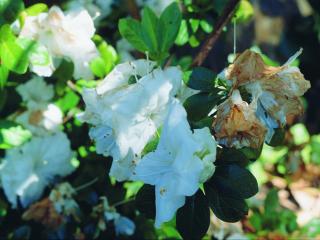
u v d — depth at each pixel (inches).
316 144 31.1
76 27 13.3
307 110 42.8
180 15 14.2
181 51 24.2
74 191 18.4
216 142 10.7
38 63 12.7
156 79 10.8
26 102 18.1
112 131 11.6
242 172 11.0
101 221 18.6
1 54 12.5
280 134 12.0
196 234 11.3
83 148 19.1
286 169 30.6
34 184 18.5
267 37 42.1
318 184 31.4
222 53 30.4
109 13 20.2
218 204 11.1
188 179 10.0
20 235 19.1
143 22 14.2
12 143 14.7
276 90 10.9
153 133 10.8
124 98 10.7
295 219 25.3
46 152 18.5
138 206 11.8
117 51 19.7
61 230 18.7
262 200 27.6
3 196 19.1
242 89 10.9
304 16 42.7
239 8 19.2
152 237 19.5
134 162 10.8
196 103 11.8
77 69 16.7
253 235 24.7
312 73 43.6
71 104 19.0
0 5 13.0
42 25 13.1
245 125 10.3
